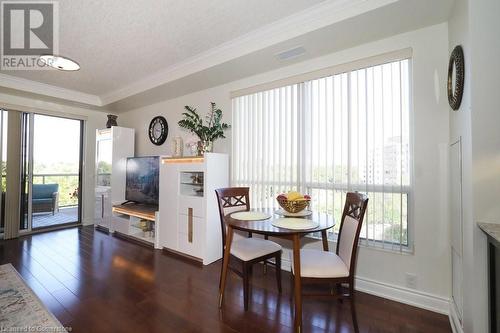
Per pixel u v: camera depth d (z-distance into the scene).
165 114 4.21
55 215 5.23
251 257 1.98
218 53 2.69
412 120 2.05
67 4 1.94
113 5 1.96
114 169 4.32
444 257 1.92
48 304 2.00
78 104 4.39
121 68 3.19
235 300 2.09
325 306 2.01
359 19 1.89
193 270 2.71
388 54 2.11
